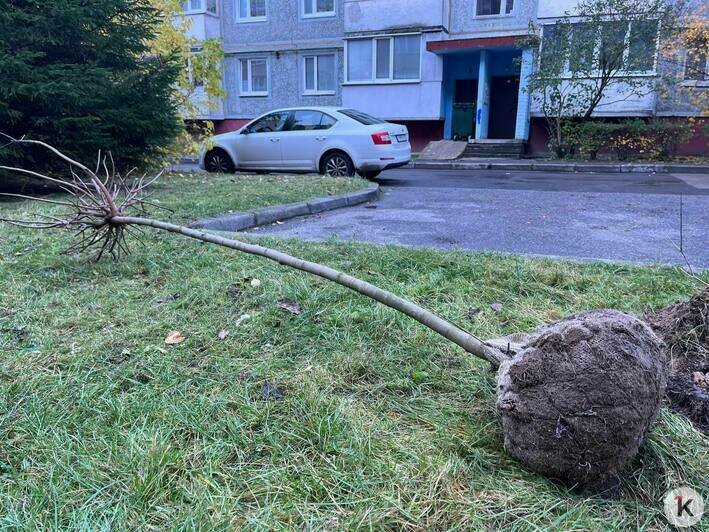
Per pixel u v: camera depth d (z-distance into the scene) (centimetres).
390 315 272
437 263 359
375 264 357
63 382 208
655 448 169
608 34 1382
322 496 151
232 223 535
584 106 1495
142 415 187
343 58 1903
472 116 1822
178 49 939
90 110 708
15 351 234
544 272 335
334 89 1989
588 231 532
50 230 455
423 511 145
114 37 745
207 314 280
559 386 154
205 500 147
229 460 166
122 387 209
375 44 1792
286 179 896
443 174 1255
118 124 742
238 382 212
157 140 798
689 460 167
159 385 209
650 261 385
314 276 331
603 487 157
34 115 679
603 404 149
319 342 249
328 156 1022
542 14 1620
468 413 195
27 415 186
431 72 1741
